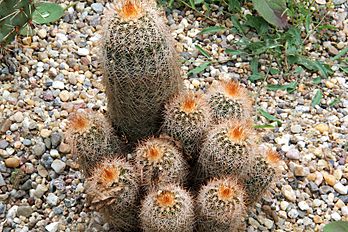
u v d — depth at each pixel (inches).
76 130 28.4
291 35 39.1
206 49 39.2
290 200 33.5
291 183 34.1
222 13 40.8
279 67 38.7
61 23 39.4
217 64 38.7
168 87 28.6
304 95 37.9
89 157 28.6
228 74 38.2
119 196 27.2
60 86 36.6
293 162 34.9
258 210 32.9
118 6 27.6
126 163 27.6
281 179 34.1
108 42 26.8
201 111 28.3
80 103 36.0
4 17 33.5
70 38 38.8
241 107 29.2
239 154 27.4
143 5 27.4
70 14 39.9
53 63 37.5
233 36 39.9
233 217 27.1
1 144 33.9
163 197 26.0
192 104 28.2
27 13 34.0
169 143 28.3
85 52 38.3
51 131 34.4
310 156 35.2
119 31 26.5
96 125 28.7
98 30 39.5
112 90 28.5
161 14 28.9
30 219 32.0
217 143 27.5
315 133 36.1
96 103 36.1
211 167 28.0
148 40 26.6
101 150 28.6
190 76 37.9
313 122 36.7
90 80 37.2
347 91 38.2
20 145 33.9
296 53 38.7
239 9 40.6
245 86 37.8
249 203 30.5
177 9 40.9
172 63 28.2
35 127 34.4
